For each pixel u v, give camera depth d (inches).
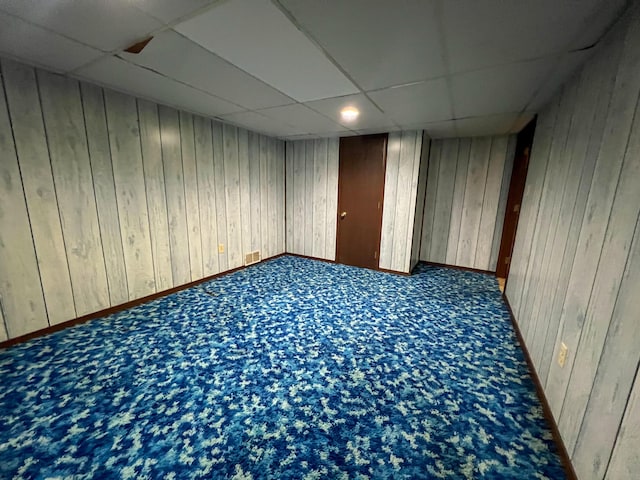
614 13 45.3
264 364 76.9
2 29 55.8
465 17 48.9
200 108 111.2
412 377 72.7
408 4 45.9
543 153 90.0
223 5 47.1
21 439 52.6
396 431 56.7
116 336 88.8
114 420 57.4
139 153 105.9
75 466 48.2
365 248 170.2
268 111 112.0
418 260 185.2
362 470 48.9
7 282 79.0
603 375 42.2
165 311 107.3
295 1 45.6
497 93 84.7
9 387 65.4
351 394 66.5
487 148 156.3
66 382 67.7
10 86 74.2
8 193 77.0
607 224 46.1
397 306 115.6
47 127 82.0
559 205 69.7
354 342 88.5
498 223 158.4
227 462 49.7
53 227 86.5
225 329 95.0
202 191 133.3
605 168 48.7
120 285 106.0
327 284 141.6
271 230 184.7
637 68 41.4
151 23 52.9
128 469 48.0
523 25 50.4
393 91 85.7
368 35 55.5
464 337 92.3
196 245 134.3
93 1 46.6
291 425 57.6
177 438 54.0
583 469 44.1
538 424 58.9
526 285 91.9
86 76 81.4
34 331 85.4
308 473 48.2
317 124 133.6
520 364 78.6
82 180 91.4
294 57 65.3
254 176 163.6
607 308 43.4
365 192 165.3
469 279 152.3
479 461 50.8
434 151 171.0
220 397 64.6
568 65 63.9
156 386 67.3
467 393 67.4
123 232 104.7
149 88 89.7
